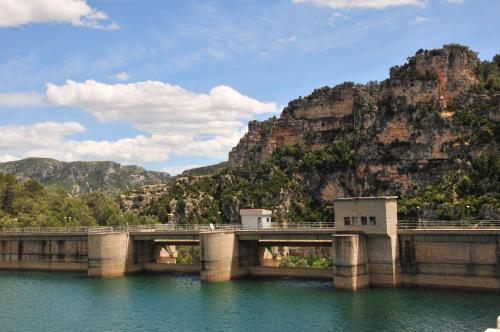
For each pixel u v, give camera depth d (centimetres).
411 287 10644
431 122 18350
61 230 15875
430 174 18100
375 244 10812
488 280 9919
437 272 10431
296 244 12419
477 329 7969
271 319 9000
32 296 11306
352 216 10988
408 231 10688
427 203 16738
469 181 16588
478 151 17138
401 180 18700
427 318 8600
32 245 15112
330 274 11862
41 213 18475
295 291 10912
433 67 19075
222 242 12188
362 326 8400
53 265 14800
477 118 17762
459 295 9869
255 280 12238
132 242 13750
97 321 9256
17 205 19162
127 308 10038
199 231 12888
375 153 19512
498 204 15288
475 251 10069
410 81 19188
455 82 18725
